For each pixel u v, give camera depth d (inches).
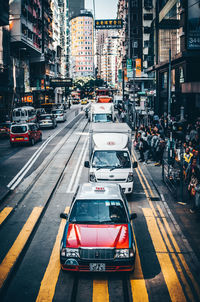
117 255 248.7
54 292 237.5
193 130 725.9
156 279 255.1
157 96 1608.0
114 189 326.0
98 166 456.8
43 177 580.1
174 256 293.9
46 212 413.1
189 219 382.3
